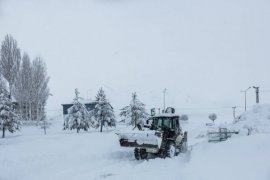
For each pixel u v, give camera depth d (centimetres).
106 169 1306
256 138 1595
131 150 1869
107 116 4488
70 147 1867
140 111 4769
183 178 987
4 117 3753
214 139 2177
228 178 887
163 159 1524
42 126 5403
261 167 959
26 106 6328
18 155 1462
